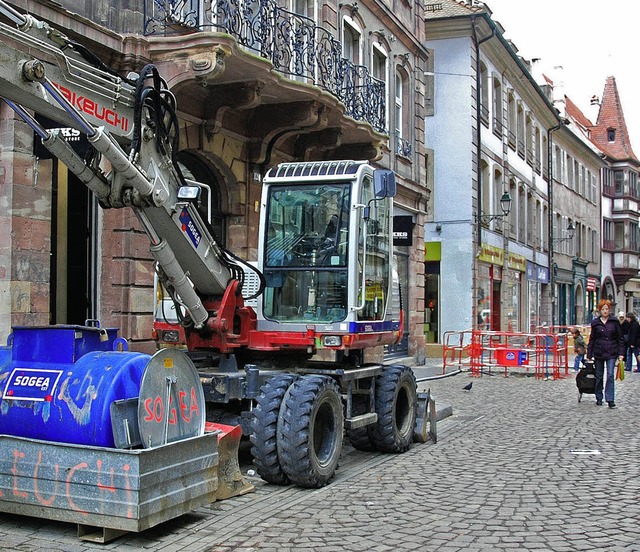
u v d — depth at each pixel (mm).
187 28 12672
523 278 37500
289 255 9289
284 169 9500
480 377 20969
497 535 6121
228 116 14188
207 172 14656
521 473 8430
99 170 6867
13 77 5723
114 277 11773
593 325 14484
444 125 29203
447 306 28969
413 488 7738
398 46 22531
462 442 10516
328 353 9930
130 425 6000
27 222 10203
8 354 6598
